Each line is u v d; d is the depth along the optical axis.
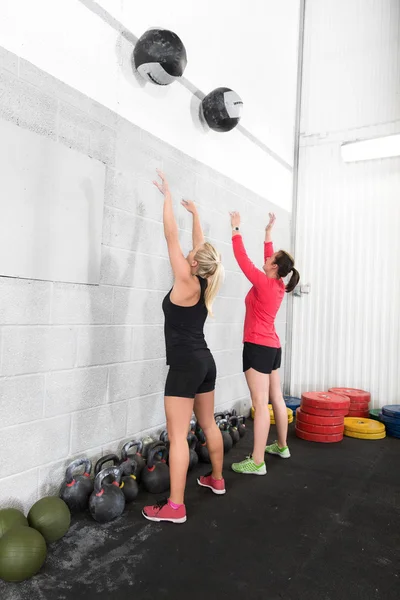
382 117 4.84
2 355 2.07
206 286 2.29
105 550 2.01
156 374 3.13
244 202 4.25
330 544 2.15
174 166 3.25
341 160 5.00
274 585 1.81
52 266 2.30
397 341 4.66
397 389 4.66
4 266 2.05
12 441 2.13
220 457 2.63
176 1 3.19
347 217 4.95
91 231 2.53
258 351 2.92
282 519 2.38
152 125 3.02
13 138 2.07
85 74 2.48
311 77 5.21
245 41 4.14
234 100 3.43
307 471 3.13
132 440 2.88
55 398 2.36
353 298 4.91
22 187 2.12
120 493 2.32
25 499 2.21
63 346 2.39
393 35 4.80
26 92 2.14
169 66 2.75
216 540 2.14
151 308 3.05
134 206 2.87
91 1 2.49
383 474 3.12
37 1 2.18
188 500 2.57
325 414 3.87
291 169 5.23
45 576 1.81
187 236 3.42
